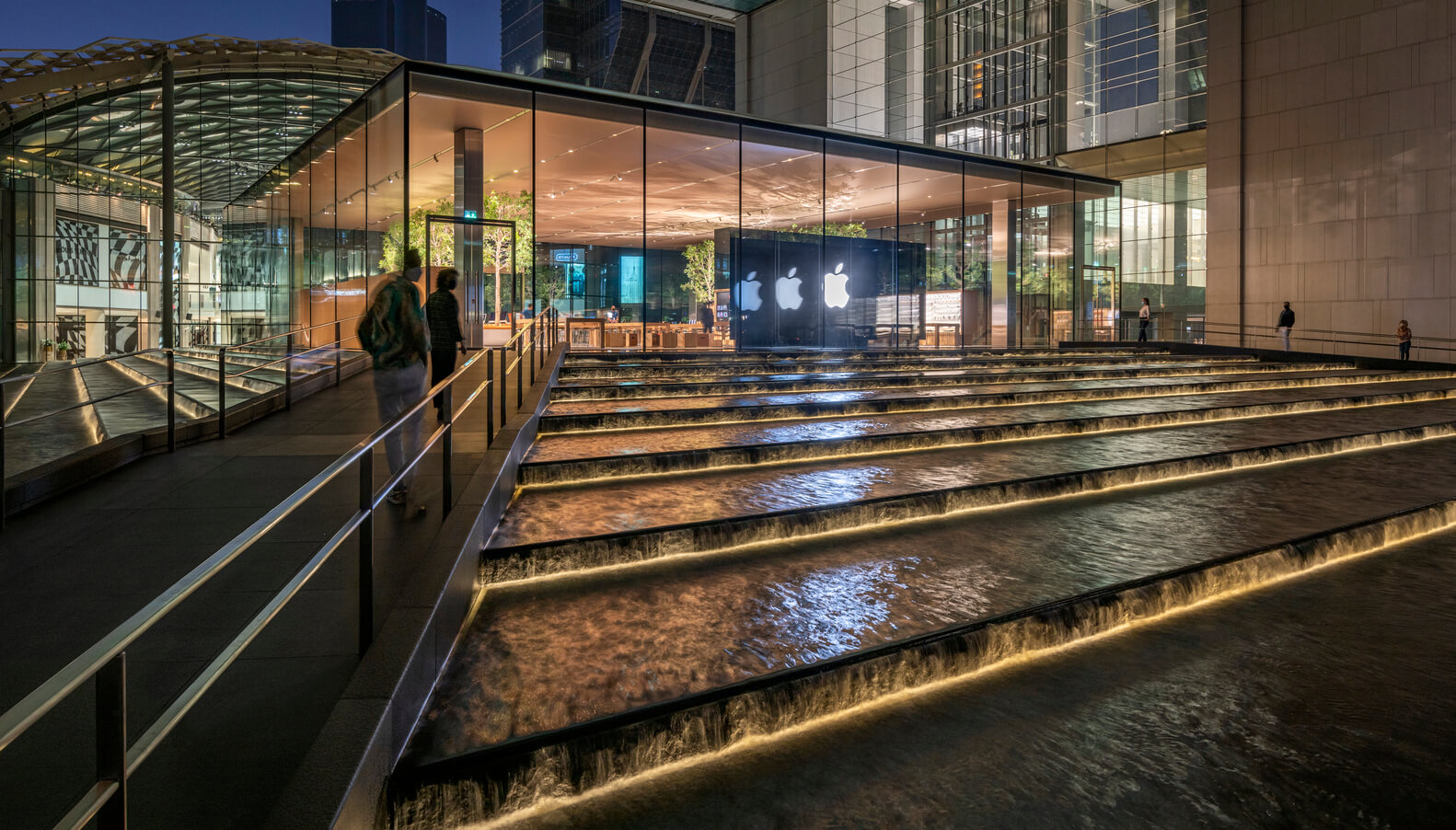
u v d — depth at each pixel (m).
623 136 19.64
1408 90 25.67
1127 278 33.38
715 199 26.16
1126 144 32.47
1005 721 3.68
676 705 3.38
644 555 5.41
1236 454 9.06
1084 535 6.16
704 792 3.14
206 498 6.32
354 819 2.41
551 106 17.62
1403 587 5.59
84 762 2.70
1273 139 28.72
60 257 36.94
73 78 25.11
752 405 10.70
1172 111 31.38
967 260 29.05
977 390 14.04
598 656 3.88
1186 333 31.67
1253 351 23.73
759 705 3.53
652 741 3.28
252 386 14.62
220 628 3.79
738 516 5.90
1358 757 3.34
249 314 34.22
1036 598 4.68
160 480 6.92
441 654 3.71
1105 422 10.89
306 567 2.62
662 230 32.00
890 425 10.20
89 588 4.32
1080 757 3.36
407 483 5.78
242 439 8.93
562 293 34.38
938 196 27.45
